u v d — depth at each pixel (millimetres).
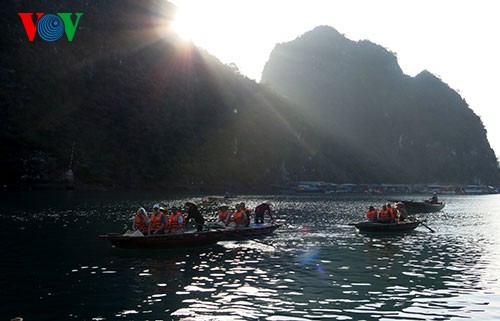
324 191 127812
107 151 95188
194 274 13812
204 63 144000
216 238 20047
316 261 16625
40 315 9516
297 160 144625
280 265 15648
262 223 25156
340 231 27078
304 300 11047
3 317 9367
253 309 10188
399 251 19562
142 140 103562
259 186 122438
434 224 35125
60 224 27328
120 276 13328
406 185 170000
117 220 30422
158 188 98000
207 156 118375
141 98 112875
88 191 81375
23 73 90688
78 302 10492
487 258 17938
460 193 164375
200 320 9289
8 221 28469
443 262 16891
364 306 10625
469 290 12328
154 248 18141
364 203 68562
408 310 10352
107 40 116375
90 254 17031
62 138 86750
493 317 9852
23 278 12898
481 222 37312
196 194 89062
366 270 15078
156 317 9461
